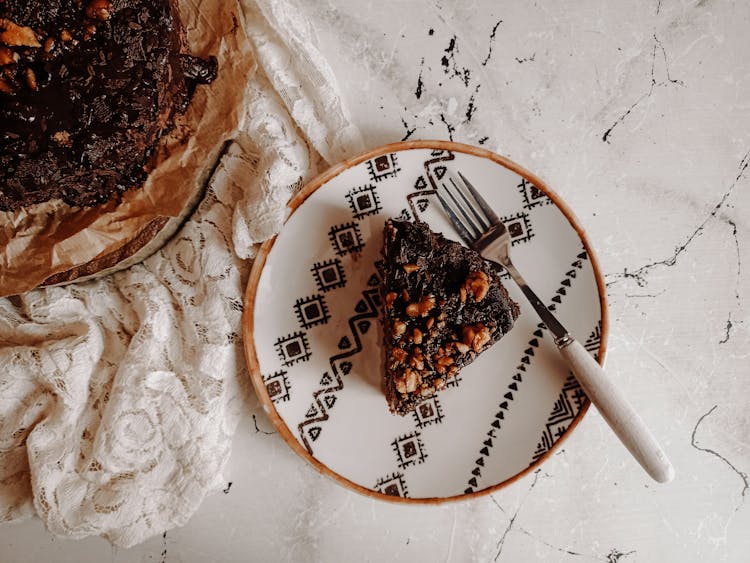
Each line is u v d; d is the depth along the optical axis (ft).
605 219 1.38
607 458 1.38
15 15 1.00
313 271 1.26
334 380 1.27
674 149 1.39
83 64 1.04
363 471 1.27
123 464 1.22
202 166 1.20
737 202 1.40
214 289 1.24
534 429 1.29
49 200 1.16
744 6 1.39
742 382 1.40
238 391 1.28
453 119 1.35
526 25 1.36
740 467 1.40
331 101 1.25
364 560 1.34
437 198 1.27
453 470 1.28
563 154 1.37
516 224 1.29
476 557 1.36
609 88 1.37
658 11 1.38
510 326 1.21
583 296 1.29
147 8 1.06
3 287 1.14
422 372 1.19
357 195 1.26
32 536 1.30
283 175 1.24
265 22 1.22
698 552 1.40
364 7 1.33
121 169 1.15
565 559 1.37
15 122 1.02
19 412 1.24
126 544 1.23
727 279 1.40
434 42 1.34
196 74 1.17
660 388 1.39
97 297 1.27
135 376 1.23
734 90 1.39
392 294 1.19
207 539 1.32
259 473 1.33
